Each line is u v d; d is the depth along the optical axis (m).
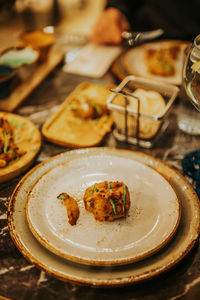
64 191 0.59
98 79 0.92
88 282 0.46
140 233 0.53
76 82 0.92
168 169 0.62
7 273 0.50
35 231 0.51
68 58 1.01
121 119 0.70
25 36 1.01
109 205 0.54
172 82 0.87
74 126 0.75
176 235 0.53
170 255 0.50
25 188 0.59
